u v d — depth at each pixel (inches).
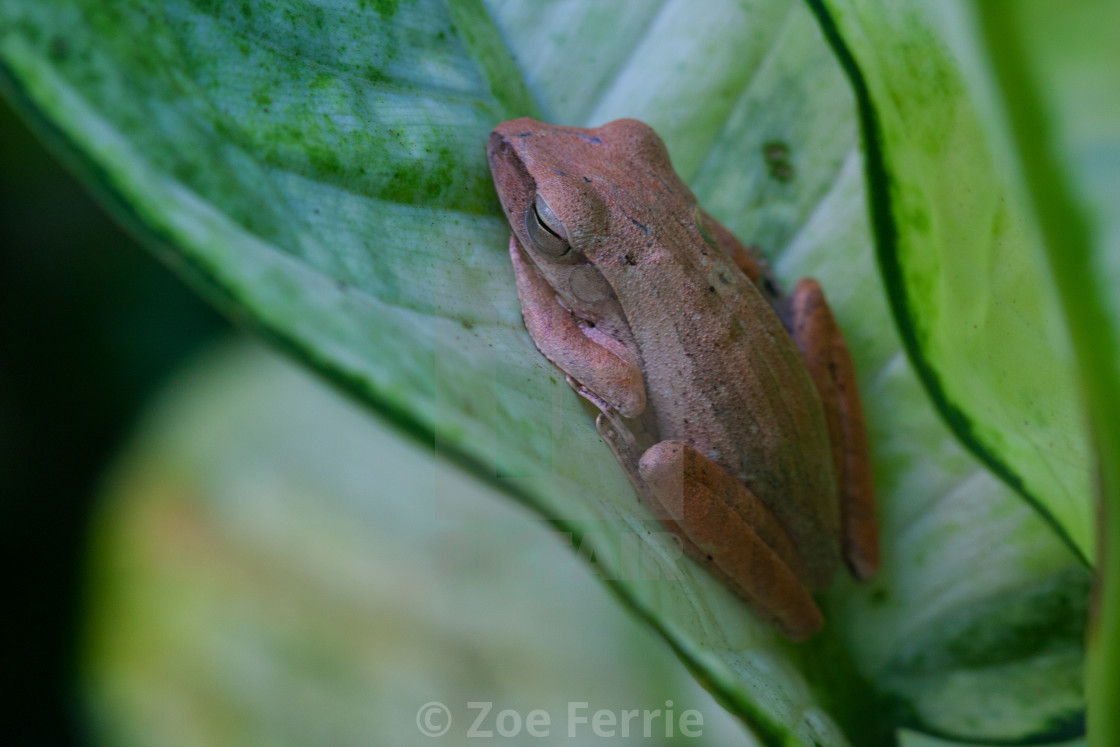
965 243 12.2
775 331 13.2
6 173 18.5
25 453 18.9
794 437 13.1
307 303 10.8
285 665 15.1
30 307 19.0
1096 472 11.6
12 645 18.2
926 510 13.1
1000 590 12.9
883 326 13.3
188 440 16.3
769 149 13.2
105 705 15.3
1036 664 12.8
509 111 13.0
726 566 12.8
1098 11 8.4
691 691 14.8
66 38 11.6
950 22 9.8
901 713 12.9
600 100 13.2
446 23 12.8
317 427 15.9
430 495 15.5
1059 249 8.8
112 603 15.6
